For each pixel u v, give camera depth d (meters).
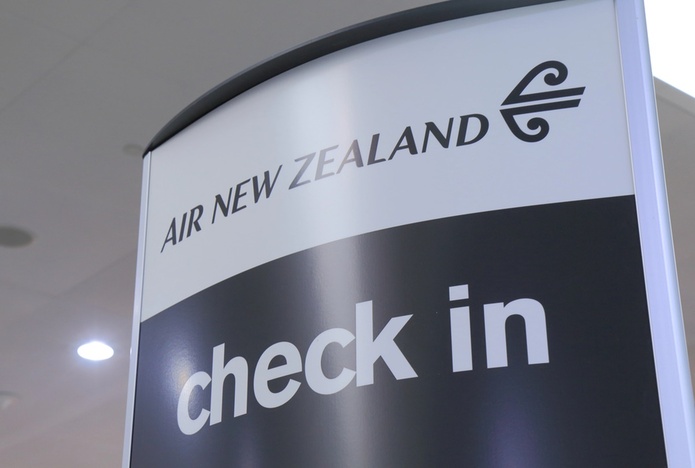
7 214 3.94
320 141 0.86
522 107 0.79
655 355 0.68
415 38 0.84
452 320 0.74
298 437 0.77
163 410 0.91
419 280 0.76
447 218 0.77
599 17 0.79
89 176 3.66
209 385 0.86
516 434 0.70
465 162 0.78
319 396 0.77
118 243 4.18
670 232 0.71
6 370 5.62
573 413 0.69
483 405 0.71
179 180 0.99
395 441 0.73
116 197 3.81
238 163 0.92
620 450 0.67
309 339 0.80
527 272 0.74
